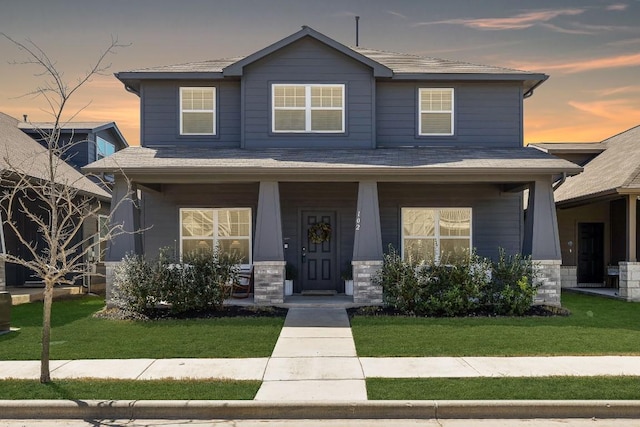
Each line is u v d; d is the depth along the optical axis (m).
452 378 6.64
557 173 11.90
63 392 6.12
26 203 15.74
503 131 14.46
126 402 5.77
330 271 14.35
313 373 6.91
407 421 5.63
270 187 11.98
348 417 5.73
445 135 14.40
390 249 13.02
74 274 16.14
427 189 14.48
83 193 15.37
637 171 14.29
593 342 8.55
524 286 10.85
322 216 14.40
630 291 13.84
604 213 17.61
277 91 13.95
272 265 11.83
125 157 12.57
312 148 13.81
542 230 11.99
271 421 5.65
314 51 13.95
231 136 14.28
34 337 9.02
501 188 14.45
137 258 11.43
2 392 6.11
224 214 14.35
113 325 9.99
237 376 6.80
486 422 5.59
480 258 12.66
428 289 10.95
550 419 5.66
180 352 8.01
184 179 11.95
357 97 13.95
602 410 5.70
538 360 7.49
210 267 11.19
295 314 11.02
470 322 10.17
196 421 5.64
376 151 13.53
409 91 14.42
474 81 14.38
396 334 9.15
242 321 10.30
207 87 14.32
